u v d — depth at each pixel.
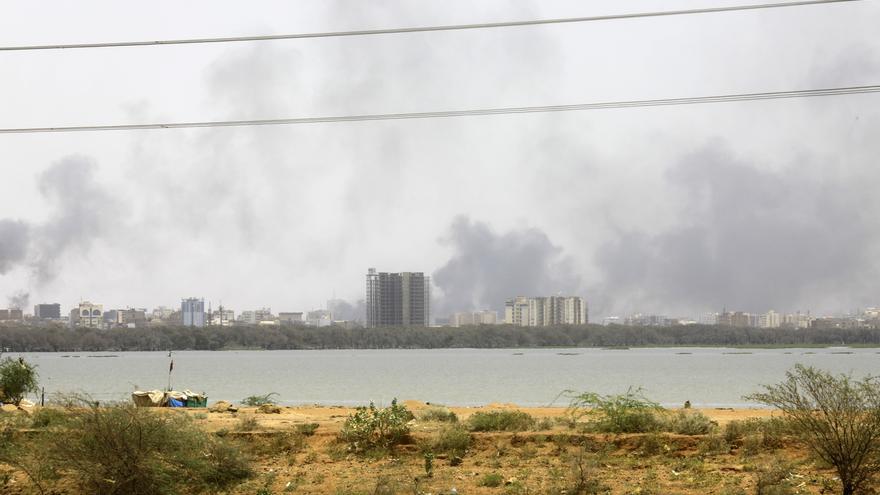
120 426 30.50
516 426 45.72
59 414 32.09
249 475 34.47
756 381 167.62
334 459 38.78
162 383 164.50
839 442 29.62
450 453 38.81
